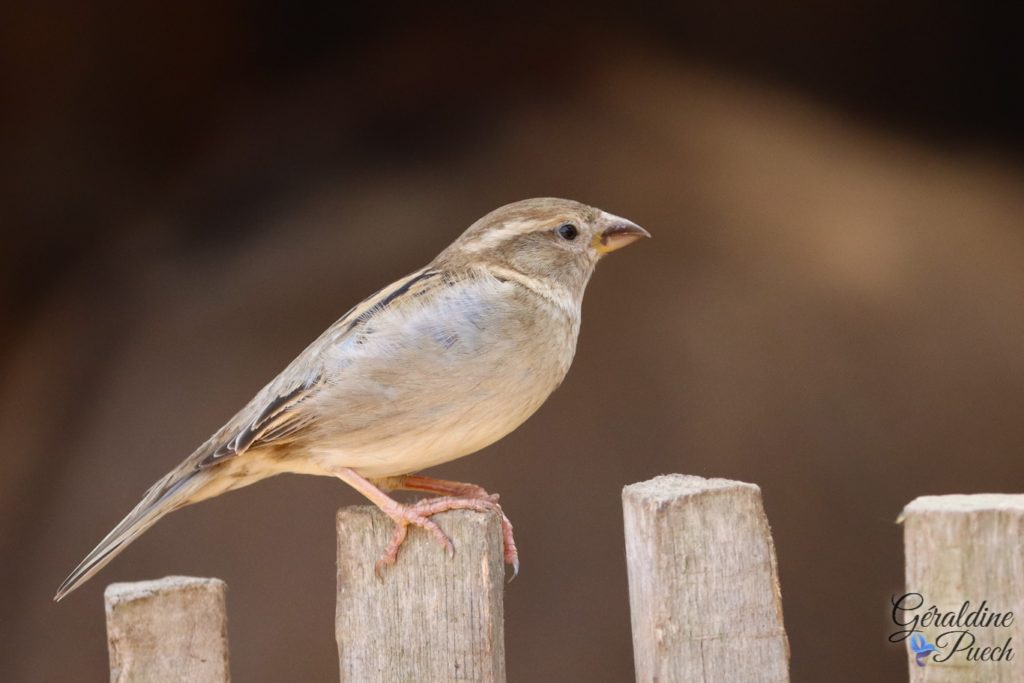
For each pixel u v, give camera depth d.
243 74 14.27
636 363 11.88
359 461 5.54
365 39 14.48
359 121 13.84
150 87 13.92
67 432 12.34
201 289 12.73
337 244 12.61
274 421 5.47
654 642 4.02
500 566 4.44
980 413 11.66
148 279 13.09
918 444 11.62
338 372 5.40
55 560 11.69
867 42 14.30
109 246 13.66
